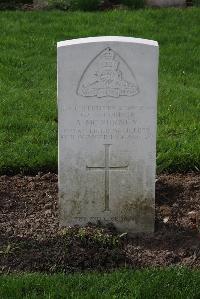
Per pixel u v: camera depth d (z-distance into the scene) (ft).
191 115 15.03
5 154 12.94
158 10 21.94
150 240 10.47
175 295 9.01
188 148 13.17
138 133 10.28
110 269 9.72
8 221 10.90
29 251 10.01
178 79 17.31
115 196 10.57
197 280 9.27
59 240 10.14
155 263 9.86
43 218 11.01
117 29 20.11
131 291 9.07
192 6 23.82
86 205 10.62
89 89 10.07
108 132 10.28
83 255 9.83
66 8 22.70
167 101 15.72
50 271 9.67
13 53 18.35
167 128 14.25
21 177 12.49
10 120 14.38
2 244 10.22
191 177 12.49
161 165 12.68
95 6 22.74
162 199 11.61
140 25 20.53
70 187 10.53
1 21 20.67
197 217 10.96
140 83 10.06
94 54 9.92
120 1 23.35
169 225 10.83
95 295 8.98
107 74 10.01
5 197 11.68
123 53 9.94
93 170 10.45
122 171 10.46
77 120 10.21
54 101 15.52
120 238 10.39
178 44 19.56
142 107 10.16
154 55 9.95
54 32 19.93
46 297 8.95
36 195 11.76
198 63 18.42
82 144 10.32
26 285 9.17
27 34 19.79
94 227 10.53
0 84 16.40
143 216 10.64
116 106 10.16
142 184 10.50
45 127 14.19
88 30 19.97
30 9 22.70
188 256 10.06
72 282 9.24
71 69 9.97
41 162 12.75
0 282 9.25
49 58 18.26
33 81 16.76
